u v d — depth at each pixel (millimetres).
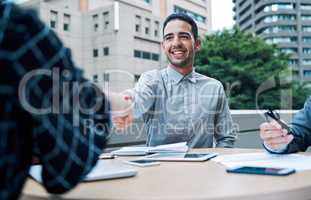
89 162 462
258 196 494
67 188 451
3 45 389
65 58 456
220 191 510
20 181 402
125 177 651
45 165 435
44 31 437
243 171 684
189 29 1597
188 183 585
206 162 881
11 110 387
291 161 844
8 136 385
